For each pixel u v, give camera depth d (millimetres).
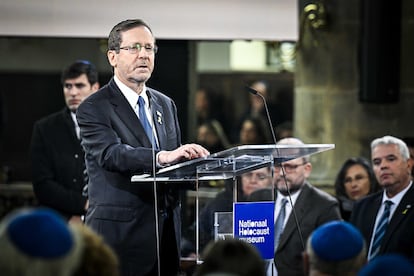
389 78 13695
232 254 5422
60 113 12297
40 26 13312
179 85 14539
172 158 7645
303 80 14547
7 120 18594
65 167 12117
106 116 8195
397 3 13500
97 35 13312
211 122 18906
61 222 4992
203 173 7695
